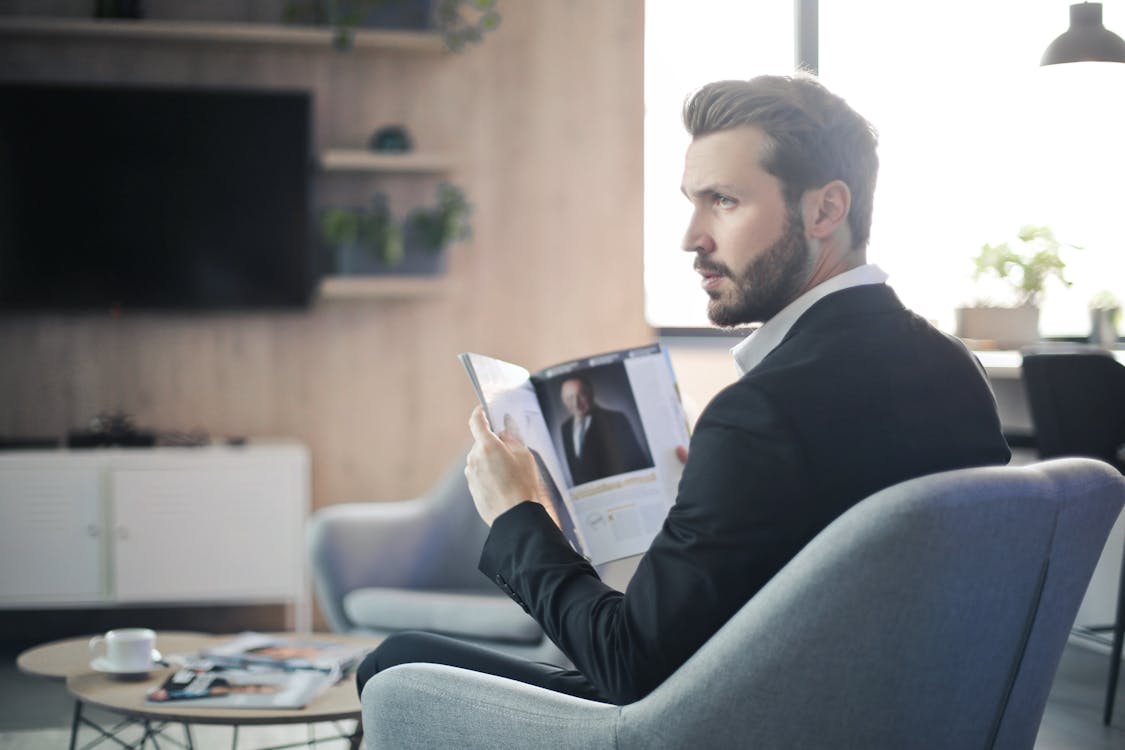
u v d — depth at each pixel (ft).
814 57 15.79
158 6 13.96
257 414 14.37
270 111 13.83
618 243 15.06
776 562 3.97
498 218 14.78
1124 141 16.03
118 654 7.21
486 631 8.68
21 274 13.64
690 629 4.01
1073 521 4.13
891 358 4.14
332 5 13.97
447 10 14.20
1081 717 10.23
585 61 14.90
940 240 15.97
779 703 3.90
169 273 13.84
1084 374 10.62
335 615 9.83
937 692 3.98
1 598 12.79
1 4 13.65
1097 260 16.06
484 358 5.02
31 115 13.52
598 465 5.14
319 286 13.83
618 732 4.09
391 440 14.64
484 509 4.68
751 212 4.30
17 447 13.15
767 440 3.91
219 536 13.10
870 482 3.99
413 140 14.51
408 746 4.62
